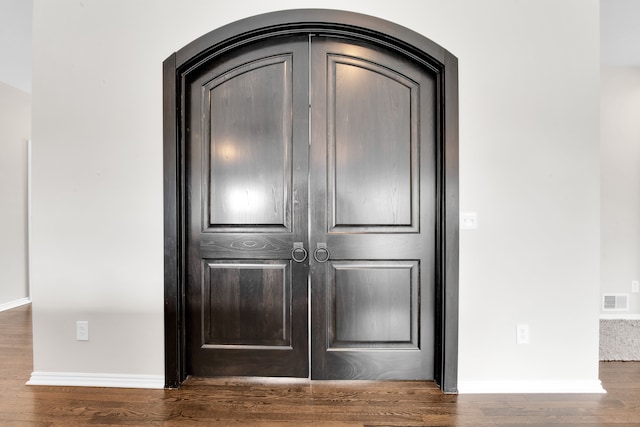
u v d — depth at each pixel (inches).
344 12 82.3
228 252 87.2
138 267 84.8
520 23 82.6
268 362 87.6
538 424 70.6
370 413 74.3
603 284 135.6
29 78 150.8
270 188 86.9
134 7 84.4
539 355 83.2
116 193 84.9
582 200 82.6
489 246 83.0
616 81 135.3
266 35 85.0
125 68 84.5
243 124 87.0
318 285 86.6
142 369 85.0
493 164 82.8
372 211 86.4
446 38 82.7
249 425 70.4
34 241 85.9
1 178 154.4
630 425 70.2
